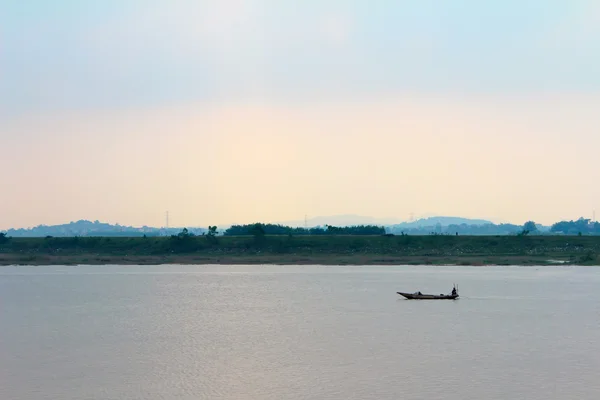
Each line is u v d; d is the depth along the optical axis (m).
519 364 91.94
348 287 197.38
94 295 179.25
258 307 153.00
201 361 95.31
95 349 104.56
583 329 119.19
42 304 160.75
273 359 96.00
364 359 95.50
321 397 77.25
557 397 76.75
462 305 153.50
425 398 76.62
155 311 147.62
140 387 82.12
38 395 79.31
